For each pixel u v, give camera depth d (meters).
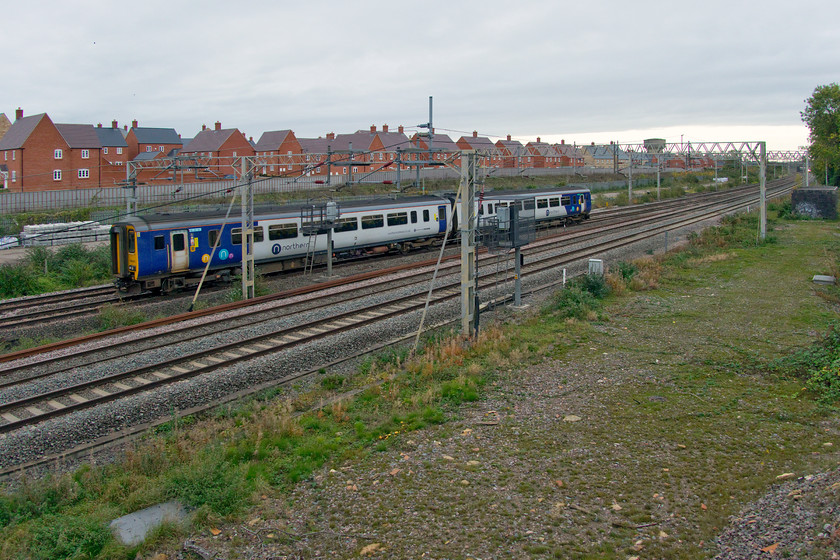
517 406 12.55
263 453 10.65
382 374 14.59
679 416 11.67
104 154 72.06
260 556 7.81
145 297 24.14
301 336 17.45
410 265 27.88
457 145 76.75
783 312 19.48
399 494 9.23
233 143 71.81
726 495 8.75
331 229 26.27
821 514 7.52
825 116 59.34
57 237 37.97
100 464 10.84
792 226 43.69
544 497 8.91
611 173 94.44
